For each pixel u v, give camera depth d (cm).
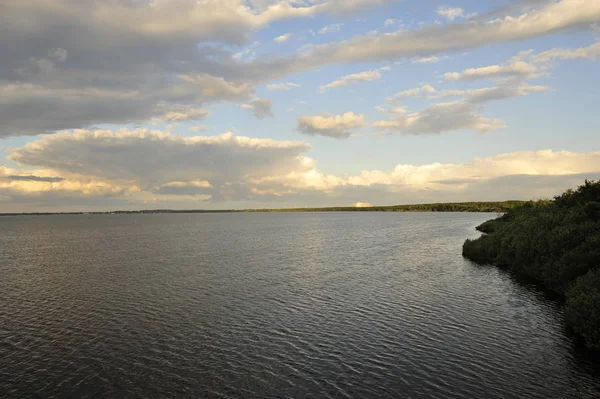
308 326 3259
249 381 2312
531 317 3434
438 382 2286
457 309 3697
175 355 2686
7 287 4753
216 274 5519
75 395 2167
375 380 2314
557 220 5369
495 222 12381
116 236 13275
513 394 2148
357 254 7688
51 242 11238
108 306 3875
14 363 2567
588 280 3244
